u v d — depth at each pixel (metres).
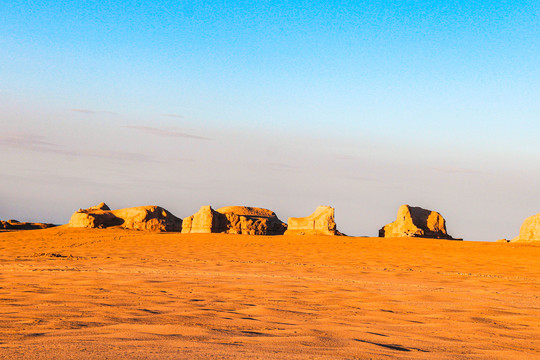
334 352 6.82
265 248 43.66
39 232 65.25
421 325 10.08
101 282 16.83
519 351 7.83
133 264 27.27
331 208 64.19
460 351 7.58
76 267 24.61
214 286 16.33
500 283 19.77
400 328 9.63
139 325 8.71
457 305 13.17
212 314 10.53
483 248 42.81
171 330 8.18
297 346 7.17
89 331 7.97
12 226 91.75
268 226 69.12
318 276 21.86
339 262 31.05
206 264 28.03
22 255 34.97
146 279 18.22
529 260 32.34
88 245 47.81
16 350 6.17
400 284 18.88
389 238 53.66
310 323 9.79
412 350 7.46
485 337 8.95
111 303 11.99
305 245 46.84
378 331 9.12
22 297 12.90
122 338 7.29
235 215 67.75
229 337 7.72
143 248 43.56
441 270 26.05
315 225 63.19
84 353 5.99
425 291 16.41
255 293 14.84
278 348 6.92
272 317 10.50
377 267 27.56
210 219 65.06
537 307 13.16
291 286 16.91
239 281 18.47
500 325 10.34
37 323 8.85
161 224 72.31
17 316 9.73
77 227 70.56
